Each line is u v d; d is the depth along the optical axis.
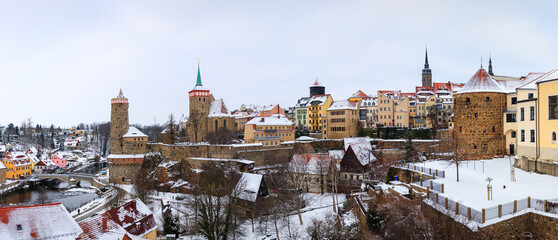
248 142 154.62
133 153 158.50
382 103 168.25
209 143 155.62
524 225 41.94
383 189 69.12
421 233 44.59
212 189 82.31
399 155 121.94
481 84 83.75
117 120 160.75
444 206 45.97
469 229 39.31
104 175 176.12
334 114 162.38
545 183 55.03
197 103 168.50
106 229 56.94
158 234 79.31
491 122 83.25
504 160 79.50
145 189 119.06
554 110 60.06
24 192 157.38
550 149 60.97
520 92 77.44
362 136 157.50
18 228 46.88
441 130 127.19
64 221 50.03
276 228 72.12
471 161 80.12
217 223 67.81
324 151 150.38
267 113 189.25
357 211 66.06
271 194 97.75
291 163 109.19
